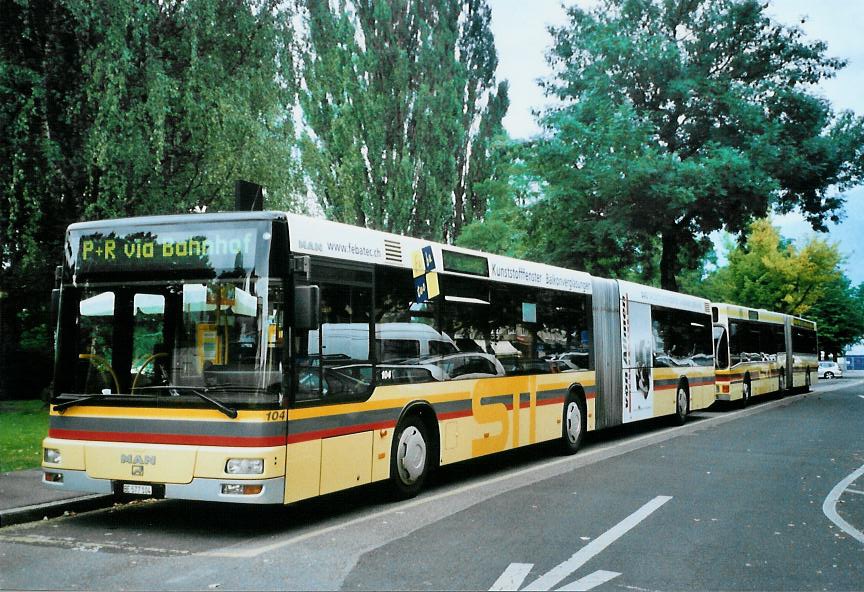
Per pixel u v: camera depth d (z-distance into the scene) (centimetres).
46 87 1792
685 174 2602
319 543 704
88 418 759
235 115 1812
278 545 698
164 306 759
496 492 972
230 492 703
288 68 2031
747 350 2584
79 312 788
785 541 718
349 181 2103
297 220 772
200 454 712
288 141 1955
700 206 2747
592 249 2945
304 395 755
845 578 599
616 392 1545
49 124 1839
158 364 753
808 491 984
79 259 796
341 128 3681
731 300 5966
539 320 1274
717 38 2872
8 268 2022
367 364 860
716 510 856
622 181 2645
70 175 1830
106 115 1695
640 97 2952
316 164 2041
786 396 3234
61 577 597
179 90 1811
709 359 2164
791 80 2869
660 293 1828
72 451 759
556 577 589
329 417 788
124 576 599
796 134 2836
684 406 1938
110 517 835
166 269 764
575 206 2842
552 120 2853
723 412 2344
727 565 632
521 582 577
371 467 859
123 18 1725
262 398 714
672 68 2839
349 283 839
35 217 1783
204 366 737
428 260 991
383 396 882
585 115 2848
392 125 4222
